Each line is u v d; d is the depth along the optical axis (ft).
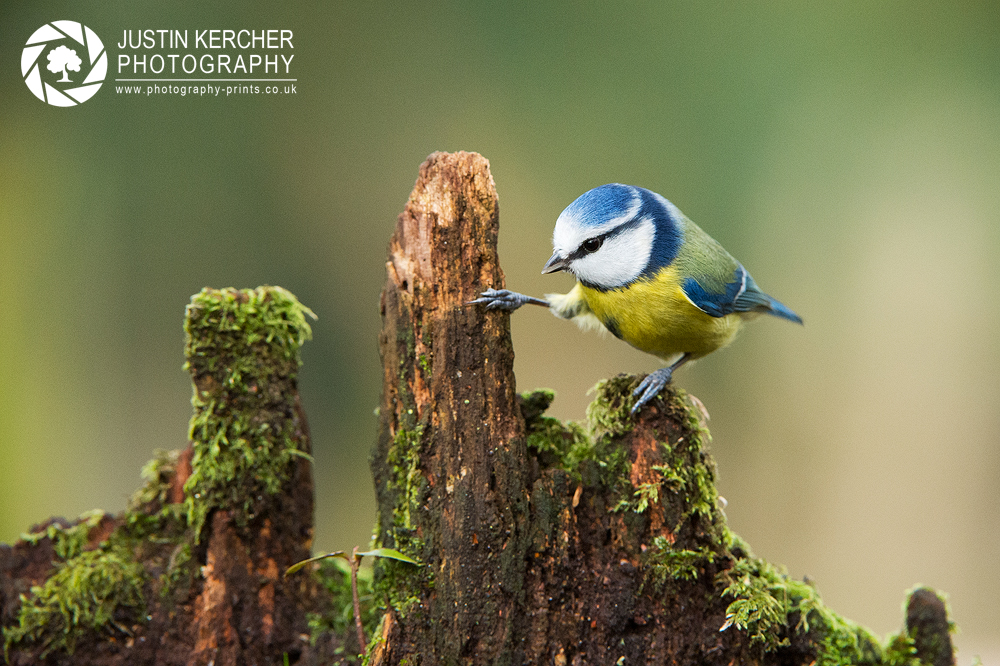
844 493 39.22
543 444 16.49
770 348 40.65
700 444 16.17
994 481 38.37
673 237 20.08
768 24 40.60
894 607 37.68
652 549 15.53
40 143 37.11
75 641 16.93
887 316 40.14
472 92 41.34
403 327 15.70
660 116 41.32
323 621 18.19
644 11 41.14
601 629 15.31
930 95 39.99
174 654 17.12
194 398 17.25
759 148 40.88
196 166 39.04
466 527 15.02
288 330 17.67
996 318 39.24
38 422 36.63
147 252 38.68
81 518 18.37
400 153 41.09
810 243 40.78
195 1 36.70
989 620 37.09
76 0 35.35
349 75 40.47
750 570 16.55
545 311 40.24
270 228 40.01
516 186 41.37
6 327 36.52
